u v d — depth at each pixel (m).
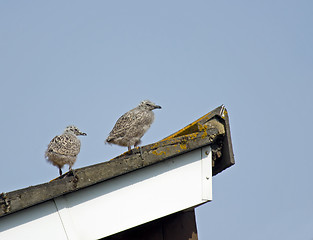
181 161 11.39
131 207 10.66
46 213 10.19
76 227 10.25
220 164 12.55
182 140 11.30
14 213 10.05
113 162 10.57
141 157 10.80
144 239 13.12
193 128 12.06
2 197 9.77
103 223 10.39
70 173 10.37
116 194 10.66
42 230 10.09
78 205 10.38
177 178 11.23
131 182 10.83
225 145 12.15
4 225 9.98
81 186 10.20
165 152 11.03
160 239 13.20
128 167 10.64
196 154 11.56
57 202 10.26
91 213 10.39
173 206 10.98
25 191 9.91
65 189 10.12
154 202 10.89
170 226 13.39
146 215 10.72
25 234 10.02
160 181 11.07
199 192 11.34
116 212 10.55
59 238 10.11
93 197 10.49
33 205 10.11
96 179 10.33
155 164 11.11
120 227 10.47
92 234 10.27
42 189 10.02
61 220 10.20
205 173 11.50
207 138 11.52
